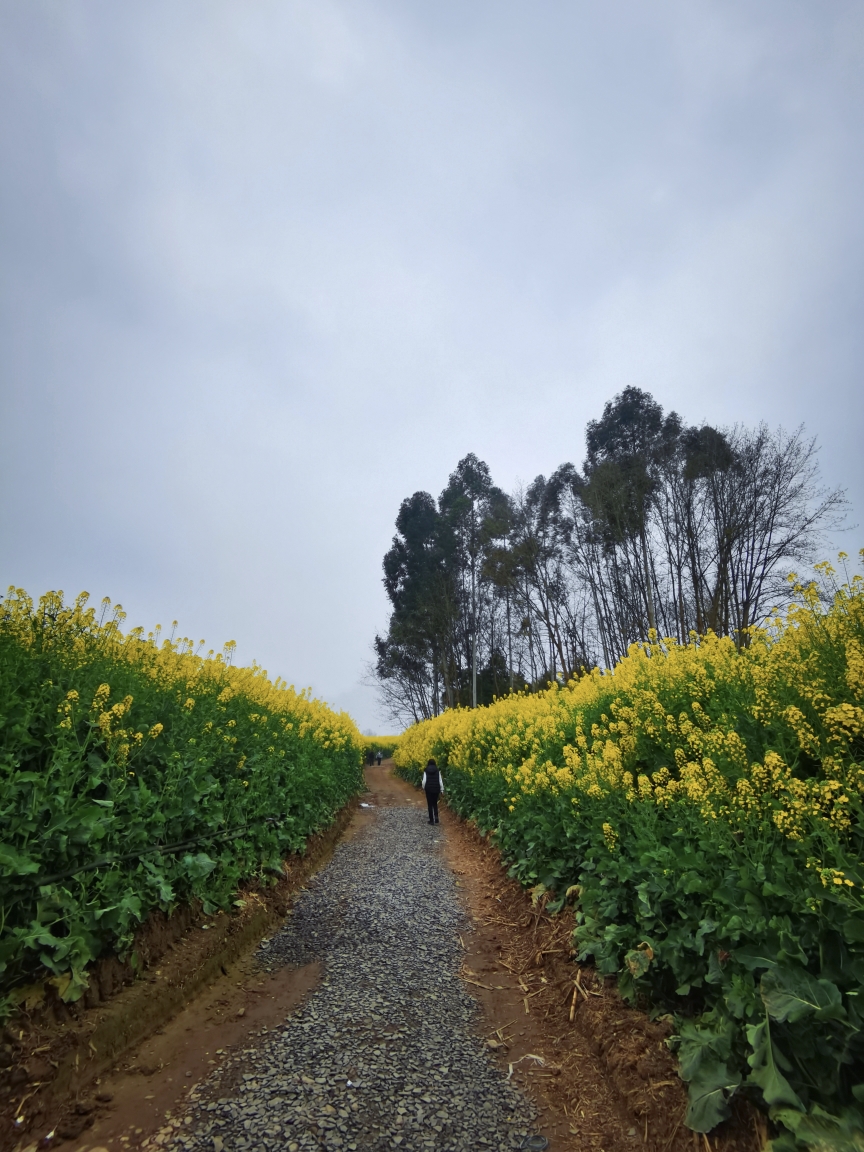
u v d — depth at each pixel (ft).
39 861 11.82
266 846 23.56
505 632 159.84
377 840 38.11
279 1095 11.03
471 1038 13.69
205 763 19.42
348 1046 12.89
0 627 16.49
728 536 89.56
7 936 11.08
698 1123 8.93
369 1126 10.32
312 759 35.04
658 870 12.60
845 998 8.23
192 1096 11.00
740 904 10.23
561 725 27.63
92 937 12.46
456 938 20.11
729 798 11.60
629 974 13.10
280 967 17.16
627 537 106.01
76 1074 10.95
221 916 18.04
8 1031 10.56
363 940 19.38
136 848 14.97
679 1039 10.79
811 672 14.49
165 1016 13.73
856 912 8.46
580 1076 12.05
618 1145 10.02
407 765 91.66
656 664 23.80
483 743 41.65
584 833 18.40
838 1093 7.94
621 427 117.08
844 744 11.12
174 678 23.94
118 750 15.24
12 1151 9.41
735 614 90.84
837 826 9.34
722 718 16.49
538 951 17.83
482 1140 10.18
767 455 89.15
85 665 18.15
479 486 158.92
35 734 14.17
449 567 151.64
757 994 9.27
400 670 175.52
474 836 37.50
